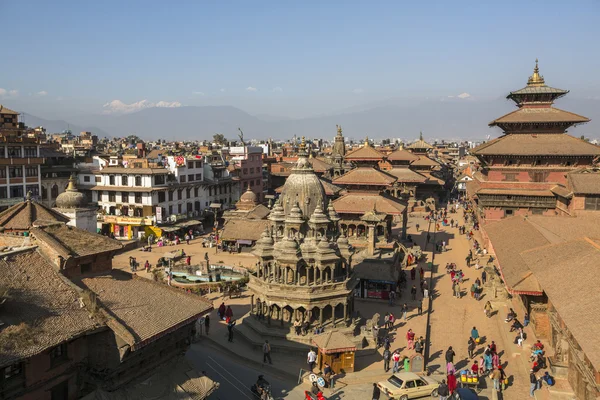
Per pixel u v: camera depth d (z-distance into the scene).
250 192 103.12
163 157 110.00
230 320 48.06
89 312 27.12
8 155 88.25
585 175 63.09
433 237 95.88
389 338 45.53
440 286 62.78
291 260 44.50
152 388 28.52
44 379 25.17
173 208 100.69
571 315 27.88
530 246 47.16
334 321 44.97
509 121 78.50
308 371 39.06
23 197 90.38
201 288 61.06
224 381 37.44
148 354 29.14
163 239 93.19
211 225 113.06
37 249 29.62
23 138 91.00
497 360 37.34
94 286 30.09
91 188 98.00
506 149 76.62
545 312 40.12
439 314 52.44
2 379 23.41
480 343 43.94
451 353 38.31
